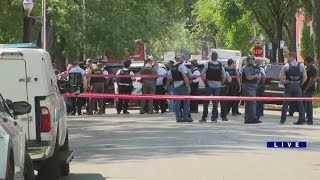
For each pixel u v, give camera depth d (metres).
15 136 18.50
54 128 24.09
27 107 20.53
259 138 39.84
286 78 48.62
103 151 34.66
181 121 51.50
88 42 105.00
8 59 23.73
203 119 51.50
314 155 32.88
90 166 29.80
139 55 130.88
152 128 46.44
